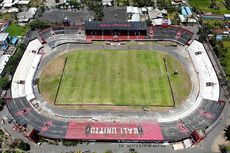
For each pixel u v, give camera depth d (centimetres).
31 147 12781
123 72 17112
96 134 13150
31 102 15112
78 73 17038
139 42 19900
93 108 14888
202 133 13038
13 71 16750
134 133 13250
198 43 19200
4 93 15588
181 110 14750
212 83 16125
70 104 15088
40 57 18162
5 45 18838
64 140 12988
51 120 14075
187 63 17925
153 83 16375
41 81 16525
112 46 19475
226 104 15038
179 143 13038
